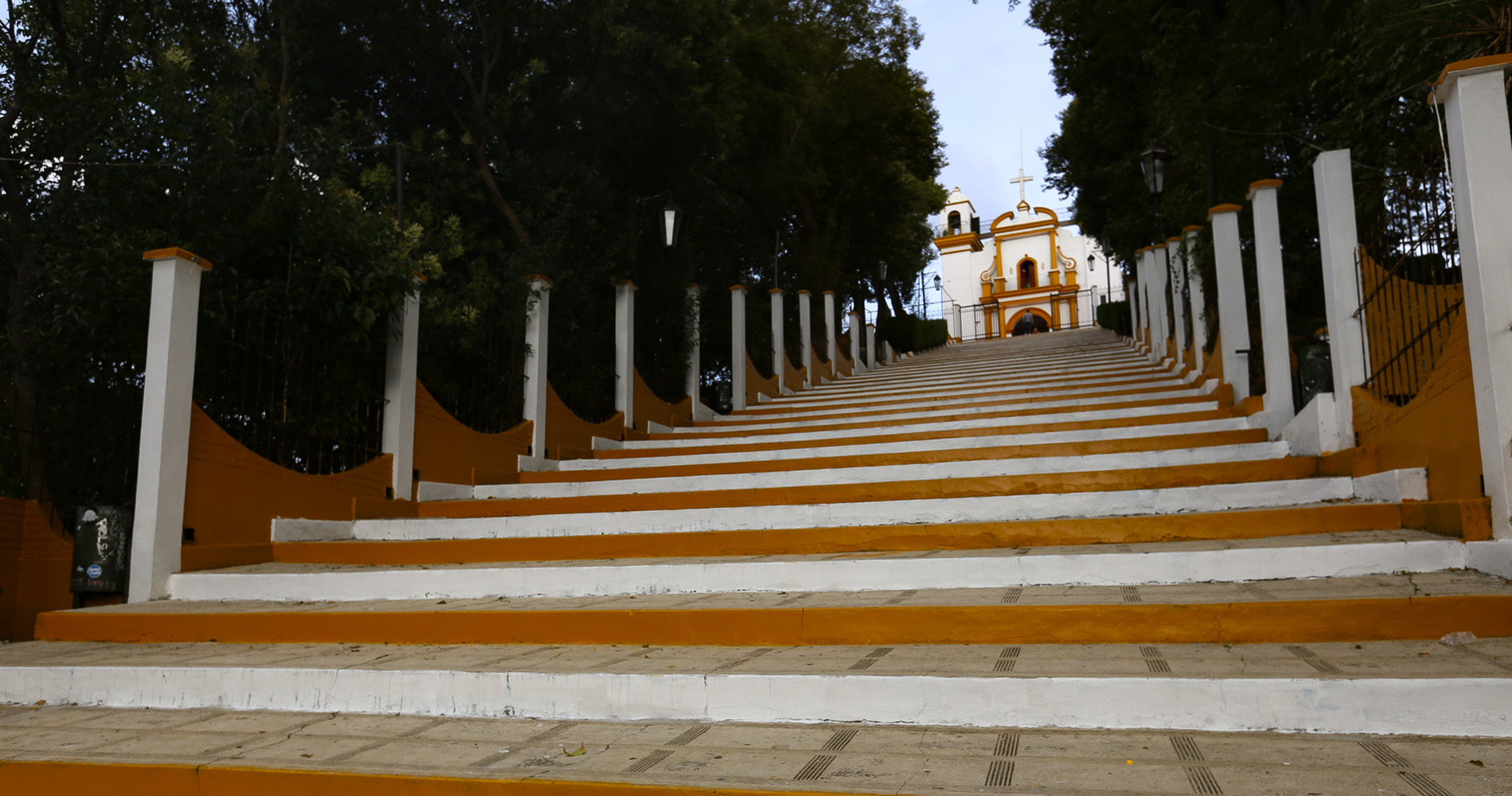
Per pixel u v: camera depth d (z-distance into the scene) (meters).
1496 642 3.27
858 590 4.73
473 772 2.72
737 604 4.41
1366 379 5.80
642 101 12.00
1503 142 3.99
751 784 2.50
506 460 8.79
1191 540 5.05
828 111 20.16
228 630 4.62
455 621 4.31
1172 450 6.84
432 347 8.34
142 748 3.17
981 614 3.77
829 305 18.55
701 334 13.75
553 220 10.65
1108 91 15.71
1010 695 3.02
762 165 17.53
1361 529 4.81
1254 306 10.06
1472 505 4.08
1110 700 2.94
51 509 5.92
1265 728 2.82
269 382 6.54
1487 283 3.96
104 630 4.79
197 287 5.83
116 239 6.00
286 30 9.76
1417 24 6.01
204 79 9.33
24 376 6.45
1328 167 6.08
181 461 5.61
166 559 5.46
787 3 20.08
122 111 6.90
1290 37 9.96
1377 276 5.66
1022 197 49.94
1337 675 2.86
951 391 13.56
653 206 13.01
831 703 3.16
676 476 8.49
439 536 6.62
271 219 6.54
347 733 3.28
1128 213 16.95
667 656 3.77
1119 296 45.53
